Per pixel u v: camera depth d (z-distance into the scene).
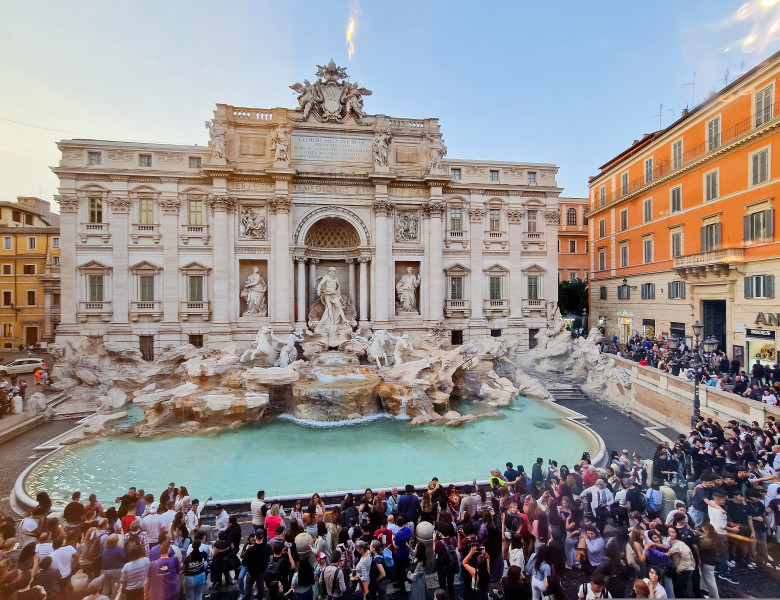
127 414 27.75
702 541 10.15
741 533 11.35
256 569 10.04
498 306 43.78
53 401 30.11
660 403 26.69
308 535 10.07
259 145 38.75
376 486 17.81
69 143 36.56
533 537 10.98
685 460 15.90
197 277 38.38
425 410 27.59
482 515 11.65
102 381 32.88
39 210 58.78
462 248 43.22
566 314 57.50
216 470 19.58
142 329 37.66
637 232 41.78
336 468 19.75
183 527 11.22
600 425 26.55
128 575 9.20
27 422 25.55
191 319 38.28
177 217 38.00
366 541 10.52
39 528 11.00
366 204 40.44
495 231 43.69
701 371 25.19
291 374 29.12
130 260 37.53
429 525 11.66
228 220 38.12
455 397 32.44
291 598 9.61
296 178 38.97
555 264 44.72
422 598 10.41
